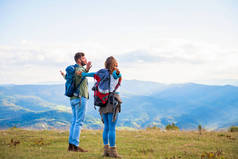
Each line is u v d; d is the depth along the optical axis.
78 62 6.59
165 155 6.51
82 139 9.52
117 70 5.70
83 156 5.64
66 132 11.30
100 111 5.89
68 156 5.54
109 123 5.76
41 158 5.17
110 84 5.67
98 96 5.70
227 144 8.81
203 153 6.58
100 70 5.75
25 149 6.36
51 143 8.25
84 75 6.00
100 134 11.09
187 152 6.92
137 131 13.07
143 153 6.74
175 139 10.00
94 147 7.75
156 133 11.91
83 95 6.50
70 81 6.43
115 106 5.62
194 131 13.32
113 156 5.73
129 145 8.31
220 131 13.85
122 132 12.31
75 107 6.54
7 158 4.95
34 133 10.91
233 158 6.12
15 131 11.70
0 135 9.69
